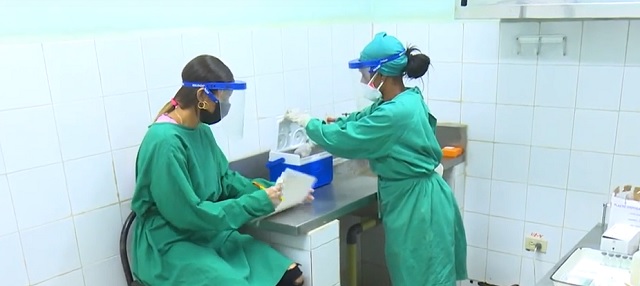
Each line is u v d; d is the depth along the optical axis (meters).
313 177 2.27
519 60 2.67
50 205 1.88
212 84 1.90
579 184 2.65
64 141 1.89
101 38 1.96
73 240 1.96
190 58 2.25
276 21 2.60
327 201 2.29
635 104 2.44
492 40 2.72
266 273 2.00
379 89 2.30
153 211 2.01
